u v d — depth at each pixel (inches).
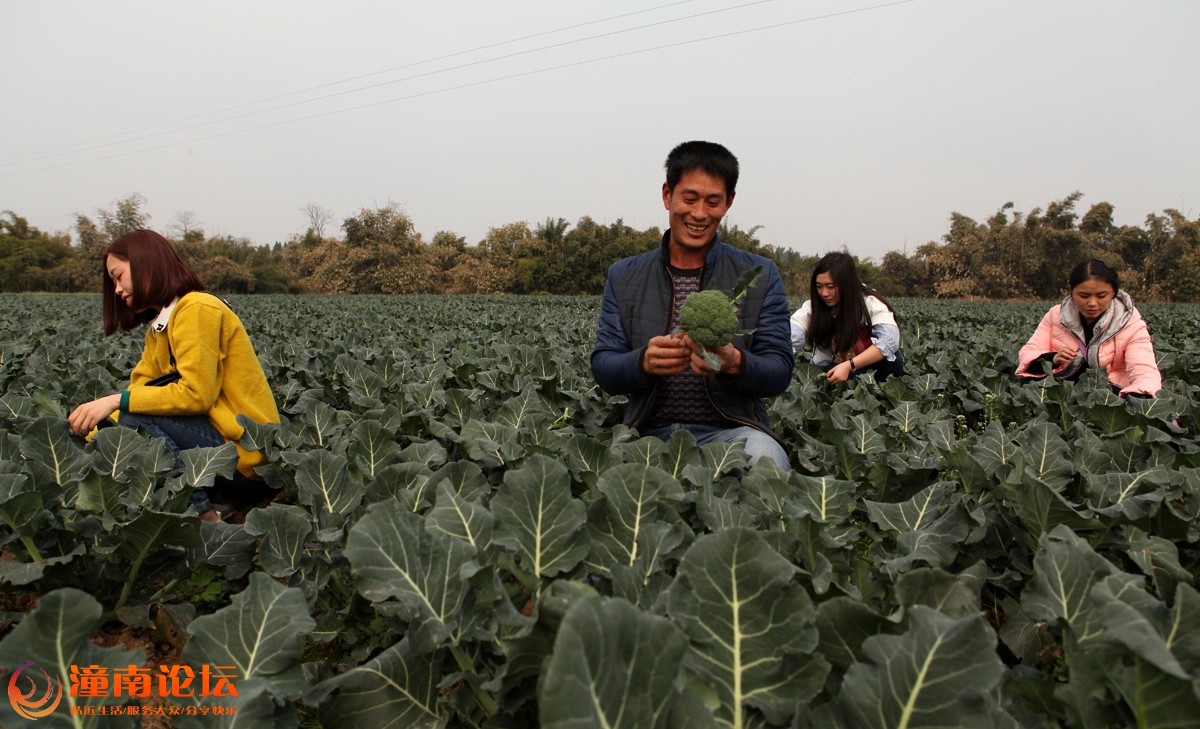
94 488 105.9
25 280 2352.4
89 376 231.6
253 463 145.0
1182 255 2416.3
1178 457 117.5
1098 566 67.1
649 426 145.0
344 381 210.5
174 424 144.3
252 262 2677.2
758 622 61.9
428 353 310.8
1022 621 89.8
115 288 146.2
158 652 107.5
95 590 104.8
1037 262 2429.9
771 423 170.2
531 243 2539.4
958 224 2674.7
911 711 54.7
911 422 159.8
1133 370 201.6
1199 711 50.9
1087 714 57.7
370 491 103.5
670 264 145.4
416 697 73.3
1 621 101.3
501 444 121.2
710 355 109.6
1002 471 105.7
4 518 95.9
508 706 66.2
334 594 100.7
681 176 132.4
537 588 73.8
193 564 110.3
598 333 147.8
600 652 47.4
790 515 81.9
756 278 116.3
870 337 231.5
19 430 158.7
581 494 110.7
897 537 90.5
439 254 2618.1
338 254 2421.3
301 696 69.9
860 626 63.4
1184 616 57.6
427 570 71.1
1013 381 288.4
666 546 75.2
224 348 147.1
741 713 60.8
